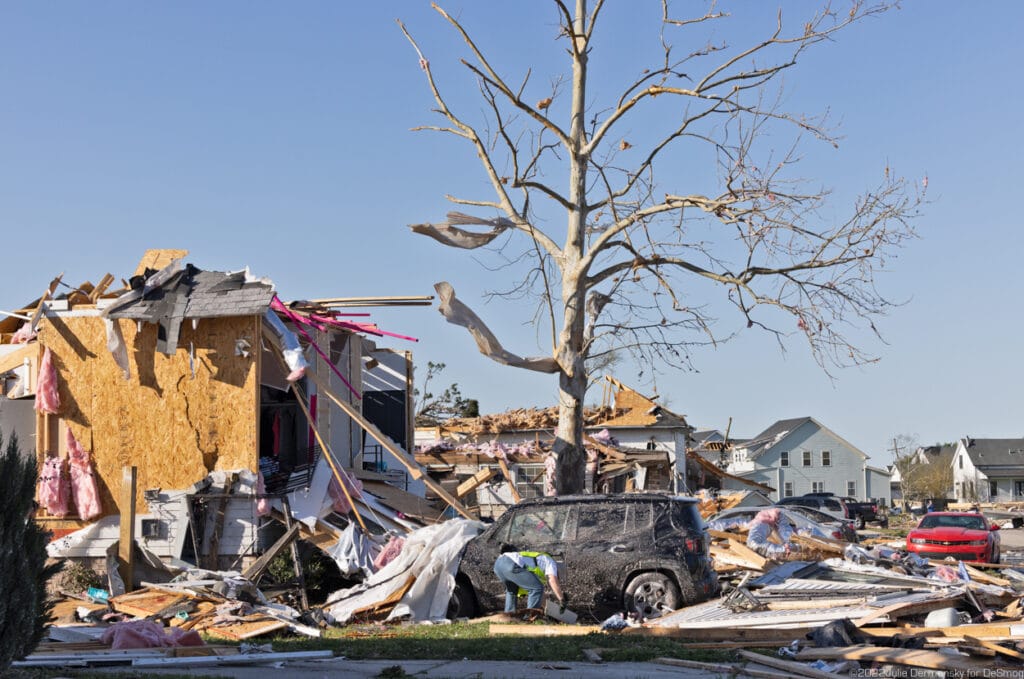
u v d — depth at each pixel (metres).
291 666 10.52
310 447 21.27
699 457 45.34
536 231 22.00
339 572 18.73
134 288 19.34
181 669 10.11
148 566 18.52
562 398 21.89
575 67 22.06
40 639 8.41
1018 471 103.06
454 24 20.80
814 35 19.83
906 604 12.43
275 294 19.20
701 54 20.41
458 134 22.66
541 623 13.84
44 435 19.38
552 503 15.26
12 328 22.16
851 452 89.56
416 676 9.80
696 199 21.00
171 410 19.16
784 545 21.95
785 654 10.70
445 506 23.34
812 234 20.44
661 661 10.52
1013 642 10.71
